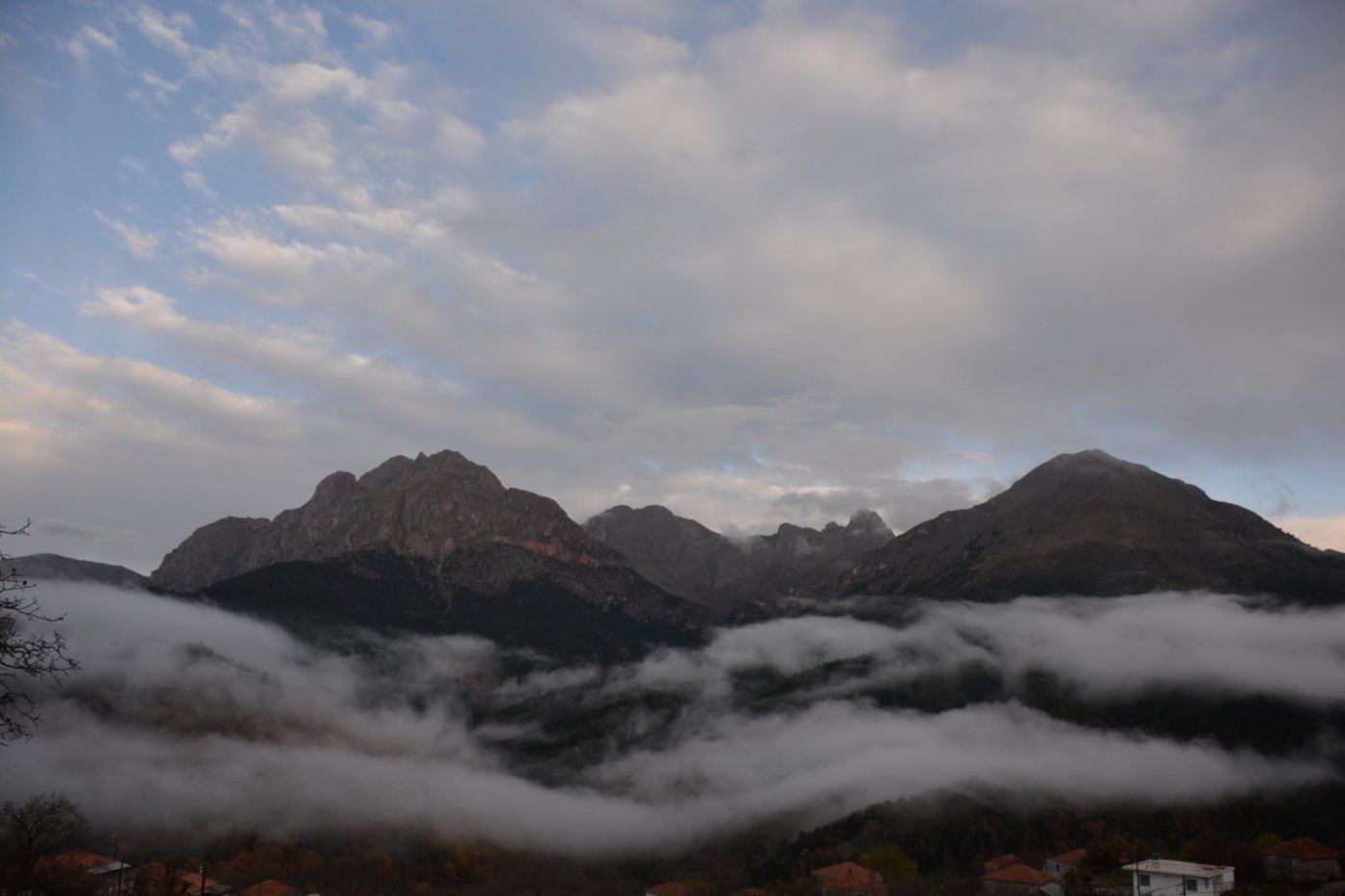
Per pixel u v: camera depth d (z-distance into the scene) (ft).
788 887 623.77
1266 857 501.56
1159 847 580.71
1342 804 615.16
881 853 624.18
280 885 597.11
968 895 536.01
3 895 232.94
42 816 259.39
